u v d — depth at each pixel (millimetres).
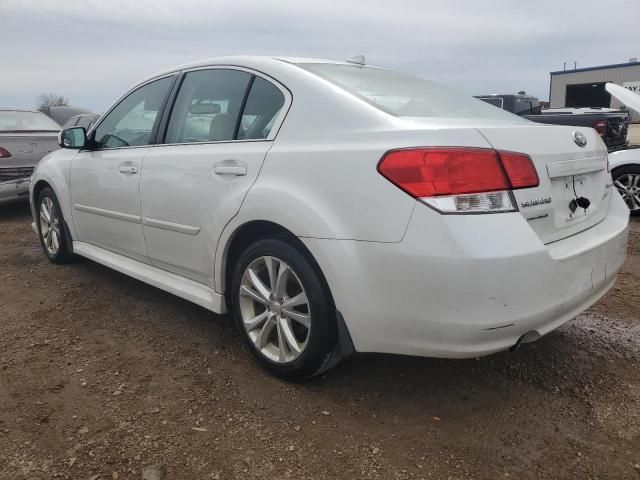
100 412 2582
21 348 3260
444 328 2176
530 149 2361
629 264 4930
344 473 2182
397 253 2209
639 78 36000
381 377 2898
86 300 4055
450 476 2164
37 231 5168
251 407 2623
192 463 2234
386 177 2238
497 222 2152
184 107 3414
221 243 2934
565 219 2541
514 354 3162
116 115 4047
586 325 3580
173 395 2732
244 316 2963
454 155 2154
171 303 3980
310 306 2572
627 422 2504
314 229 2428
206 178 2996
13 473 2160
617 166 7324
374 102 2586
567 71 38812
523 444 2354
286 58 3100
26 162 7441
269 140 2766
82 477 2145
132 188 3564
